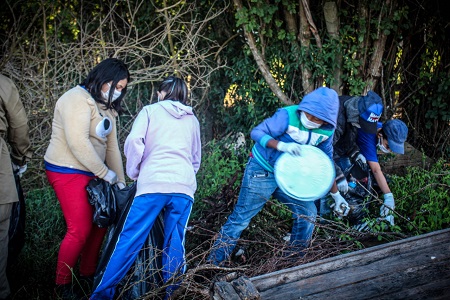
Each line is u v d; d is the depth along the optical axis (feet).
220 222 13.89
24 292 11.98
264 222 14.12
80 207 11.27
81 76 18.17
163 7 20.15
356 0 18.15
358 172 14.93
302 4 17.60
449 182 15.11
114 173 11.60
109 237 11.35
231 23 19.77
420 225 13.32
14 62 17.88
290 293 8.82
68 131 10.80
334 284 9.13
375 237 13.67
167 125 11.07
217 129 20.86
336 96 11.55
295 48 18.25
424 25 19.29
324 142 12.30
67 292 11.57
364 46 18.22
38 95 17.11
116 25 20.85
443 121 19.98
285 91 19.13
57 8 20.63
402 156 18.62
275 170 11.66
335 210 13.69
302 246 12.47
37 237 13.94
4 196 10.43
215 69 18.80
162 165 10.85
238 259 13.37
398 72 19.54
